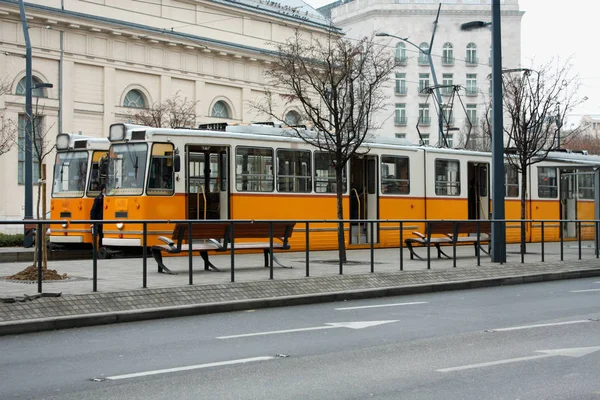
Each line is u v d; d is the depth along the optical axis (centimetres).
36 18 4159
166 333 1072
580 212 3475
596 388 743
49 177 4181
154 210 2138
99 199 2373
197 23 4912
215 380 777
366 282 1580
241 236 1516
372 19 8012
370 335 1055
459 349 950
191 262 1396
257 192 2333
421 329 1108
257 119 5228
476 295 1561
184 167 2192
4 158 4119
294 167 2434
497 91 2081
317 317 1235
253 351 937
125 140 2206
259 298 1364
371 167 2673
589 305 1388
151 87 4722
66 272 1598
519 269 1922
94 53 4434
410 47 8038
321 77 3050
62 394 718
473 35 8112
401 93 7988
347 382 769
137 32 4569
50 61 4259
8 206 4134
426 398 704
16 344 984
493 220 2019
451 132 8025
